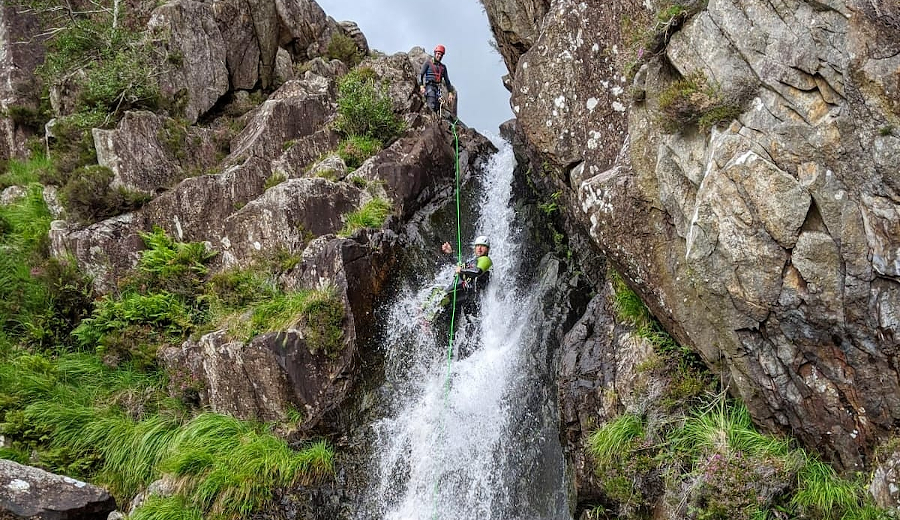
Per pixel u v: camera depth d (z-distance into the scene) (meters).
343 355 8.18
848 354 5.27
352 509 7.62
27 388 8.02
